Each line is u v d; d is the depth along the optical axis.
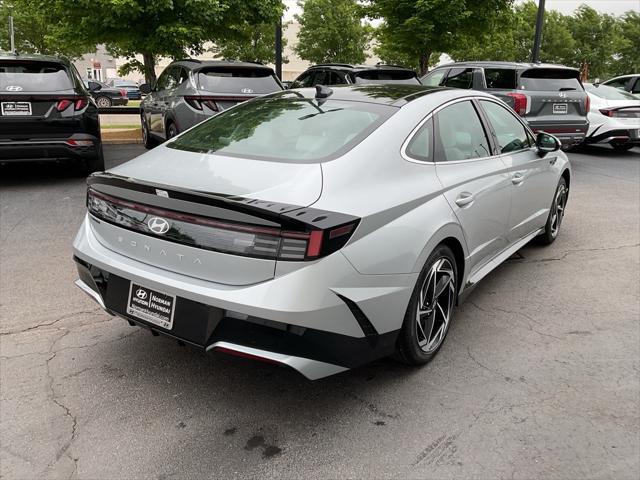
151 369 3.21
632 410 2.89
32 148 6.98
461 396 3.00
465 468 2.46
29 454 2.50
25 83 6.97
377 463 2.48
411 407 2.90
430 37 13.70
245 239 2.44
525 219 4.67
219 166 2.89
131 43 10.71
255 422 2.76
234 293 2.46
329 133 3.09
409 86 3.89
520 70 9.19
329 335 2.52
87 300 4.09
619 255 5.40
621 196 8.00
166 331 2.67
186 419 2.77
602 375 3.23
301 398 2.97
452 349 3.50
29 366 3.20
